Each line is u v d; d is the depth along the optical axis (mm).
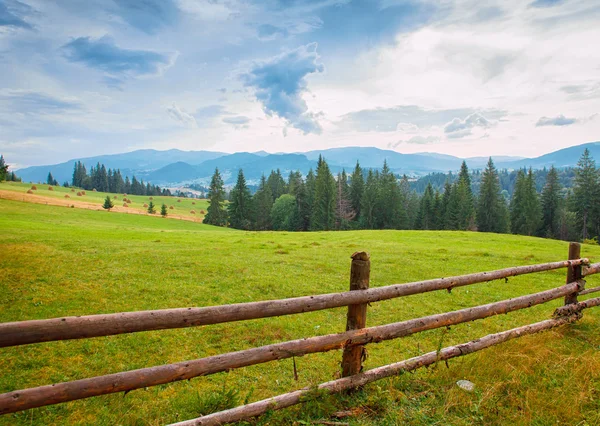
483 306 6344
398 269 17406
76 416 4961
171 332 8438
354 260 4945
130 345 7688
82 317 3125
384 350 7621
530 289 13812
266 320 9453
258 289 12875
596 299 8734
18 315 9297
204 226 82750
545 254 24828
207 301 11250
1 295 10805
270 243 28719
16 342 2846
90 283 12555
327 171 93688
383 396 4828
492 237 37906
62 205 80625
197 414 4871
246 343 8078
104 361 6930
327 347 4535
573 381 5488
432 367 5707
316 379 6227
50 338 2959
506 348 6566
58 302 10445
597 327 8070
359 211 105625
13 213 55344
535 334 7398
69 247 20531
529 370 5715
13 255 16734
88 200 119250
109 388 3285
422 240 33875
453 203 91312
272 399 4348
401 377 5340
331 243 29656
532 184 87062
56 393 3062
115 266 15531
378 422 4406
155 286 12586
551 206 91938
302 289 13070
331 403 4664
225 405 4824
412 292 5352
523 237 40469
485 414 4617
